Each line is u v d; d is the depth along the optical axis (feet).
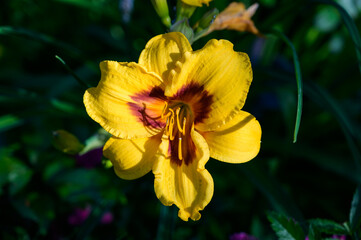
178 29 1.14
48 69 2.24
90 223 1.37
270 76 1.55
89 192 1.49
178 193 1.07
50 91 1.73
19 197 1.44
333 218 1.58
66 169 1.51
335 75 1.94
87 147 1.26
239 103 1.02
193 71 1.04
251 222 1.50
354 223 1.11
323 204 1.63
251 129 1.05
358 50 1.23
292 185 1.70
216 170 1.53
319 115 1.82
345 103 1.89
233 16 1.23
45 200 1.46
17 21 2.24
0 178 1.44
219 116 1.05
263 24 1.51
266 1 1.86
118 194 1.43
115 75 1.04
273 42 1.80
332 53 2.09
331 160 1.58
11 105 1.87
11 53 2.22
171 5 1.46
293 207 1.30
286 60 2.08
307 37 2.13
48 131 1.73
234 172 1.57
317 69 2.11
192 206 1.06
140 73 1.04
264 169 1.38
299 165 1.76
